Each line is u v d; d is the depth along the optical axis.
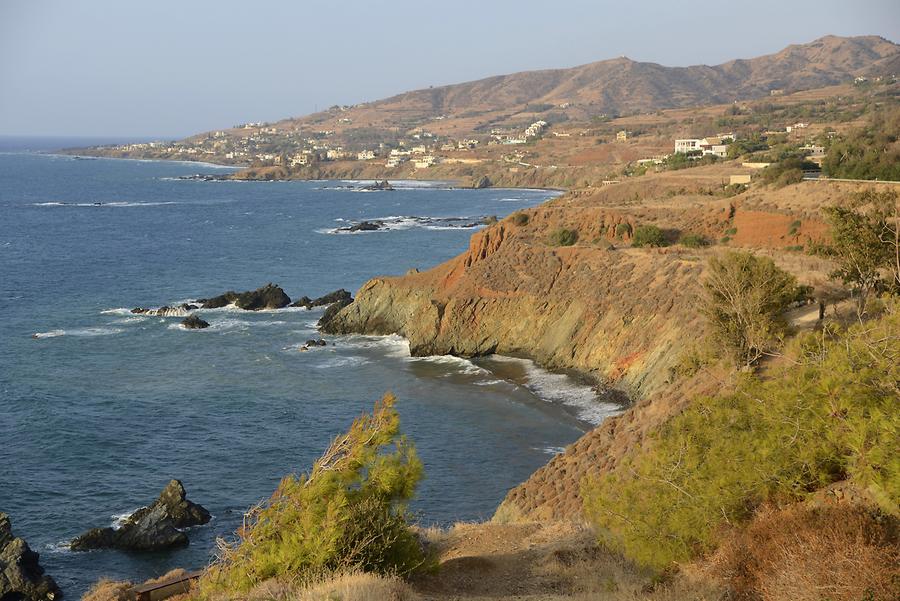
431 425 49.66
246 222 177.25
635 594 14.84
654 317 57.84
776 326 33.31
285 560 15.37
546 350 64.19
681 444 16.66
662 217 79.94
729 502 15.22
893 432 13.20
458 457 44.25
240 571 15.65
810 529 13.11
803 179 87.25
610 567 17.06
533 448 45.59
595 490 18.30
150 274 110.50
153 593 20.12
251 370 63.09
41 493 40.38
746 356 32.44
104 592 22.62
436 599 15.18
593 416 50.88
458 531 22.70
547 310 66.56
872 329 16.70
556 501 31.11
